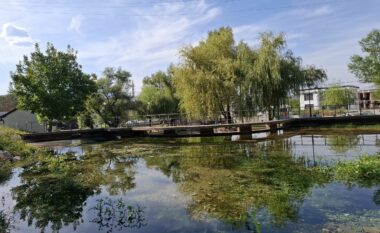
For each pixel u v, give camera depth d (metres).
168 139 23.56
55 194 8.19
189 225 5.57
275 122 23.30
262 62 24.38
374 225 5.04
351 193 6.77
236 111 25.27
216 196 7.18
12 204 7.42
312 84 29.75
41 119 28.77
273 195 6.98
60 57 28.89
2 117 36.97
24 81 26.66
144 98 41.28
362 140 16.64
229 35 26.92
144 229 5.54
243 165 10.95
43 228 5.84
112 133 27.22
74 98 29.06
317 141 17.25
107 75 38.19
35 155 15.77
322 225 5.14
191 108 24.89
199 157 13.56
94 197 7.78
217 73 25.17
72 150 18.55
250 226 5.32
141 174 10.42
